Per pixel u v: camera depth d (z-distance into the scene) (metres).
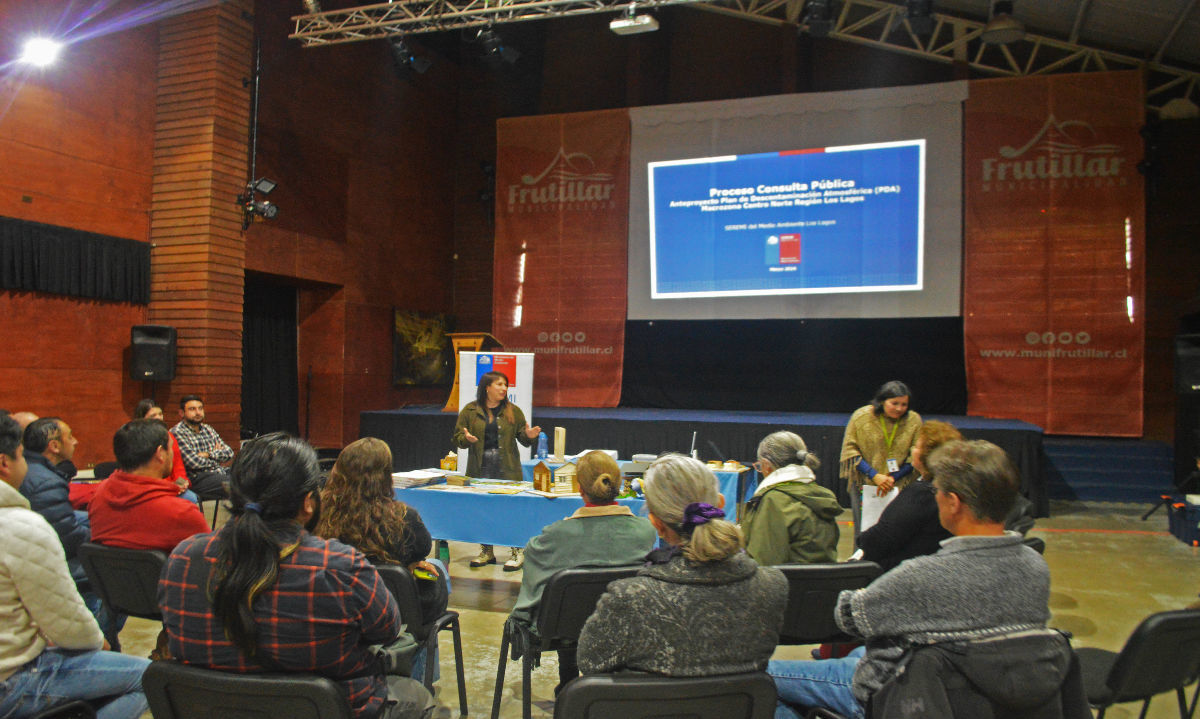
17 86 6.73
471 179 12.79
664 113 10.07
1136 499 7.79
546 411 9.60
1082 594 4.50
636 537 2.52
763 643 1.54
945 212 9.03
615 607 1.50
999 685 1.34
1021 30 8.58
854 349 10.02
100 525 2.46
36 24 6.88
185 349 7.77
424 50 12.07
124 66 7.71
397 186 11.51
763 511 2.74
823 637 2.45
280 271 9.33
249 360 9.90
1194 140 9.74
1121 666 1.98
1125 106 8.62
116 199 7.62
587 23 12.26
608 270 10.38
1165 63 9.55
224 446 5.93
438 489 4.00
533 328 10.66
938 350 9.72
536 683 3.13
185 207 7.86
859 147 9.28
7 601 1.87
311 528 1.64
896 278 9.16
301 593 1.47
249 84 8.31
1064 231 8.73
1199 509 5.79
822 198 9.41
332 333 10.53
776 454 2.83
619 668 1.52
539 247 10.66
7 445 2.14
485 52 8.37
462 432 4.79
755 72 11.31
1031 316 8.81
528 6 7.73
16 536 1.86
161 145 8.00
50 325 7.00
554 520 3.75
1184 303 9.71
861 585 2.40
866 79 10.80
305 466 1.55
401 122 11.59
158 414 5.23
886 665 1.48
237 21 8.14
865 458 4.49
